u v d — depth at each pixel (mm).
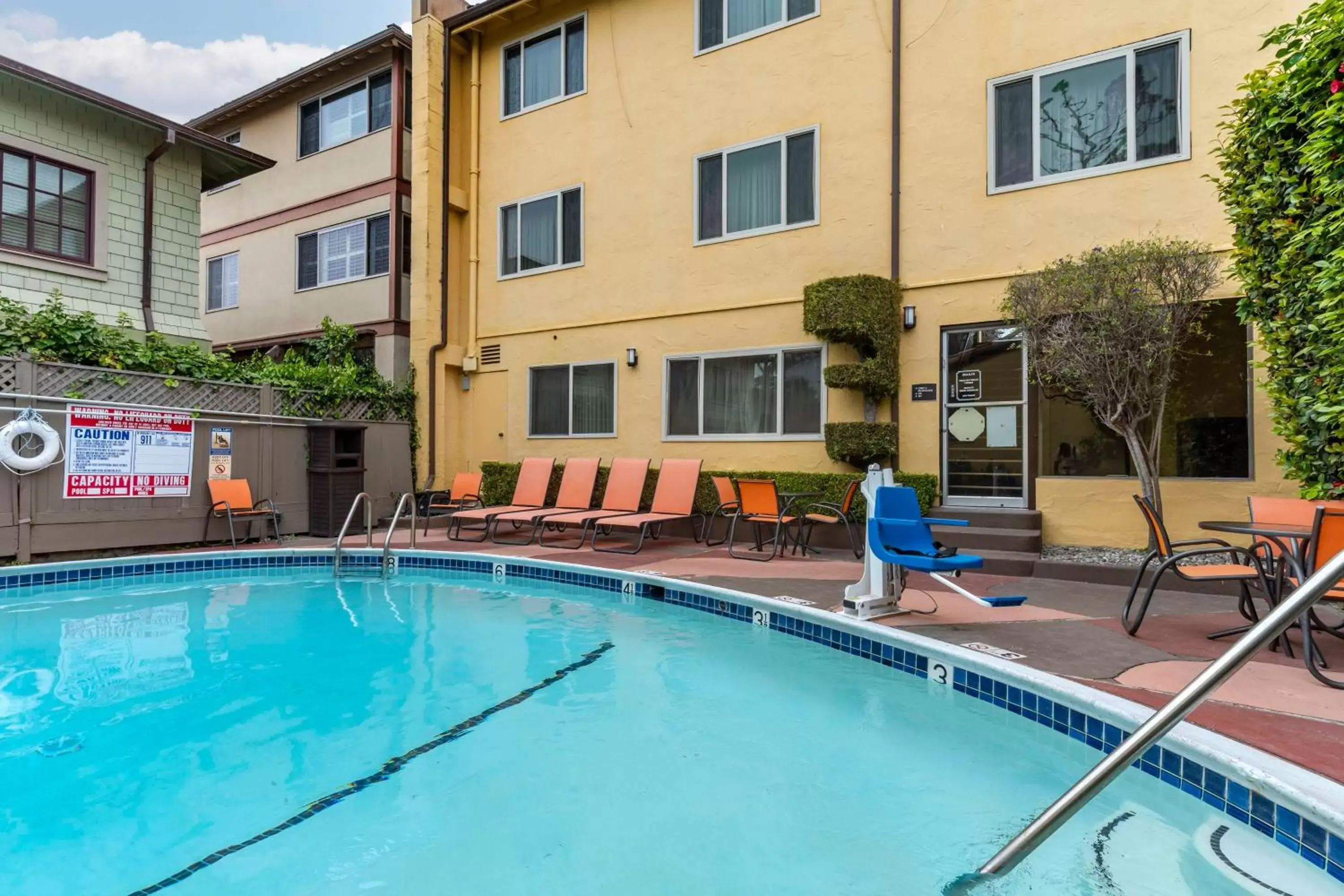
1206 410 6727
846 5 8695
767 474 8609
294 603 6164
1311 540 3250
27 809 2607
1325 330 4203
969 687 3666
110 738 3268
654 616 5594
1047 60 7492
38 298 9664
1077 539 7074
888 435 7891
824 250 8781
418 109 11672
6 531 6930
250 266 15359
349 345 12891
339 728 3379
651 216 10125
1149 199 6973
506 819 2521
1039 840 1862
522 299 11367
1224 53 6672
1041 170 7535
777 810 2572
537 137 11281
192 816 2547
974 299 7797
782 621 5020
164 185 11148
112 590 6723
